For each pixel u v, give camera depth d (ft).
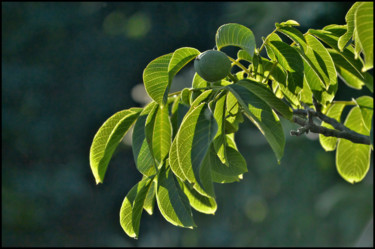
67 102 52.08
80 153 52.08
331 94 9.41
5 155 48.80
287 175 42.11
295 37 8.80
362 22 6.43
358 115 10.85
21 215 46.98
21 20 51.08
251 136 44.19
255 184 44.39
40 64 51.55
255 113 7.72
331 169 41.16
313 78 9.41
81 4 53.52
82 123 52.42
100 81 53.26
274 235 42.32
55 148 50.96
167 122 8.95
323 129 9.48
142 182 8.92
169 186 8.91
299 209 41.32
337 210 38.04
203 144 7.68
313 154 41.37
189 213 8.83
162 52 53.67
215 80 8.52
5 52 50.52
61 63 52.26
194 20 52.06
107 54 53.62
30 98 50.21
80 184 50.47
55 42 52.21
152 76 8.46
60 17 51.90
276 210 42.57
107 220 52.37
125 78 53.98
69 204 50.16
